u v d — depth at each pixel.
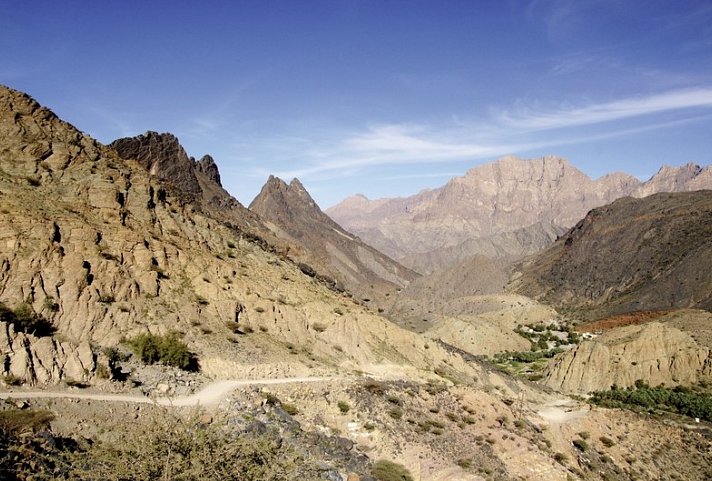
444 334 131.88
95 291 41.47
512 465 43.97
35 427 24.22
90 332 38.88
